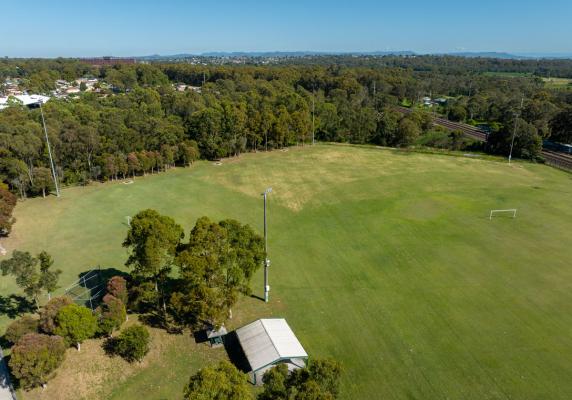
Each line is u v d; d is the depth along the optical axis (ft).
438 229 187.93
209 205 220.02
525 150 319.88
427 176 270.67
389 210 211.61
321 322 122.93
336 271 152.46
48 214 205.67
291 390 71.15
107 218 200.75
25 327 104.27
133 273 118.83
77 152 257.14
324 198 231.50
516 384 98.68
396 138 374.43
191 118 330.54
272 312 127.95
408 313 126.82
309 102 422.41
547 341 113.60
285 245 173.58
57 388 94.94
